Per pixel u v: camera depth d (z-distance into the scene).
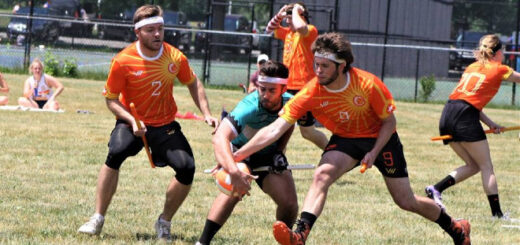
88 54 68.19
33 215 16.27
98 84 57.12
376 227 16.92
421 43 76.62
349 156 12.98
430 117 47.72
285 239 11.80
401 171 13.27
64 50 67.81
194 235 15.27
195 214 17.45
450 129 19.03
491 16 80.75
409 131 39.12
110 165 14.39
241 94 56.47
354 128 13.05
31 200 18.00
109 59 69.00
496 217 18.81
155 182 21.23
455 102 19.09
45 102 38.62
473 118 18.89
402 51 75.06
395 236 16.06
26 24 65.56
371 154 12.58
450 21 80.38
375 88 12.55
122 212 17.16
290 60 23.45
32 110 37.69
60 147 26.86
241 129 12.70
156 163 14.48
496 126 19.22
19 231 14.69
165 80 14.15
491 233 16.81
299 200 19.69
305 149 29.73
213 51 66.50
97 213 14.59
